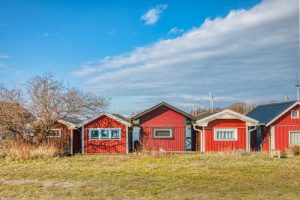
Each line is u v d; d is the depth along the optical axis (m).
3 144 28.23
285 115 32.81
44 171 19.64
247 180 16.58
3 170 20.16
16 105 29.58
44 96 30.38
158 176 17.69
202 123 32.34
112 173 18.73
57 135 32.56
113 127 32.28
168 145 32.78
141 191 14.22
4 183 16.14
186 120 33.25
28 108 30.23
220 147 32.28
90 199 12.98
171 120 32.97
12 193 14.01
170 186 15.16
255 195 13.45
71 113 31.52
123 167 21.08
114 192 14.06
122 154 30.45
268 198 12.95
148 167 20.92
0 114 28.75
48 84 30.62
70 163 23.27
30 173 18.94
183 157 26.36
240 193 13.82
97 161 24.44
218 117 32.38
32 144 29.67
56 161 24.50
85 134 32.28
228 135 32.44
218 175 17.95
